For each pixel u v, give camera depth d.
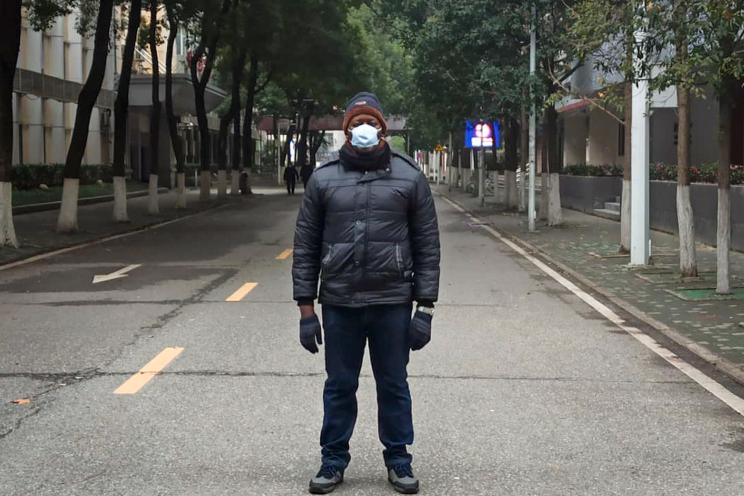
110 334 9.73
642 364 8.47
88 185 42.81
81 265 16.34
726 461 5.68
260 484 5.23
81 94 21.61
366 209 4.95
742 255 17.34
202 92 36.72
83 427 6.32
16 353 8.74
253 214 31.34
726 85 11.24
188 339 9.46
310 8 35.94
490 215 30.92
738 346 9.11
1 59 17.84
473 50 24.11
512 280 14.53
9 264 16.42
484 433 6.25
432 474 5.43
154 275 14.88
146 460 5.64
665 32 9.84
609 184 29.17
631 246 15.79
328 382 5.16
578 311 11.52
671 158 29.59
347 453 5.26
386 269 4.95
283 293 12.87
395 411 5.12
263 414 6.65
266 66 45.31
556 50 22.34
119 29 31.36
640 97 15.30
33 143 38.22
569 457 5.75
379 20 30.30
